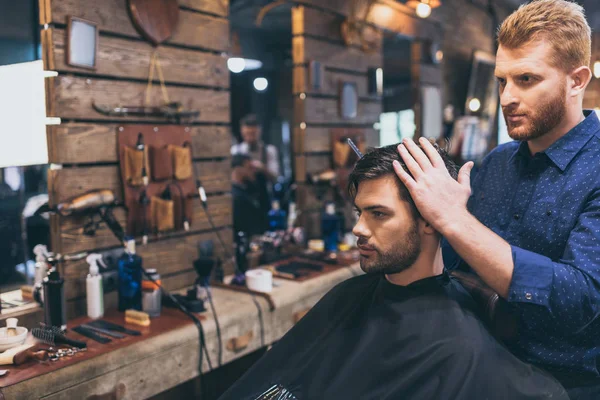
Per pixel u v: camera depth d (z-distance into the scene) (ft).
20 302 6.36
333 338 4.09
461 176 3.49
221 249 8.54
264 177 13.26
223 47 8.38
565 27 3.52
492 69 19.04
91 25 6.36
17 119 5.92
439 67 15.25
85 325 6.00
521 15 3.65
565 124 3.88
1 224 9.58
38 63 6.14
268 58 21.08
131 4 6.81
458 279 4.10
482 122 18.62
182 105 7.72
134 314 6.16
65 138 6.25
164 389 5.77
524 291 3.38
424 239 3.73
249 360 7.70
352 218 11.57
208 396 7.48
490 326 3.83
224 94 8.46
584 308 3.40
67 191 6.31
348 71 11.32
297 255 9.61
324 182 10.50
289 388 4.00
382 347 3.83
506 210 4.29
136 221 7.07
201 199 7.61
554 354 3.85
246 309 6.79
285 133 23.35
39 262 6.49
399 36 13.33
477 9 18.67
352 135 11.37
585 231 3.58
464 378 3.46
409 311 3.83
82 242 6.53
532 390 3.45
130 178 6.91
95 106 6.54
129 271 6.61
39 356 4.97
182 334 5.94
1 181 9.60
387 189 3.56
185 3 7.64
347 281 4.35
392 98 23.16
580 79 3.72
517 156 4.30
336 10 10.70
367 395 3.75
